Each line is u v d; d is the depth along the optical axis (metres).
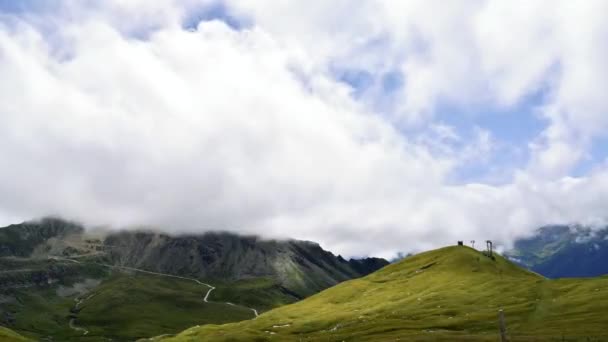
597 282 183.62
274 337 186.75
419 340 129.12
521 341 114.19
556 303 164.75
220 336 192.88
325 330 198.62
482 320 161.25
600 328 125.12
